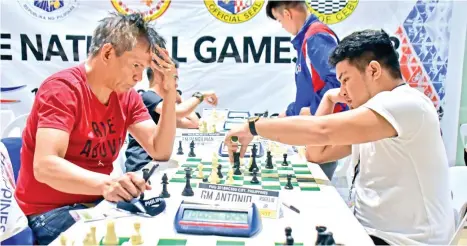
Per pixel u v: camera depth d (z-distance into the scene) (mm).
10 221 1366
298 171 1774
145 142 1962
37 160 1387
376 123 1372
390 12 3471
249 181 1615
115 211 1269
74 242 1031
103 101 1670
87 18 3541
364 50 1489
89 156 1659
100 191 1254
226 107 3670
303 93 3008
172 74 1910
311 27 2969
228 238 1069
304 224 1175
